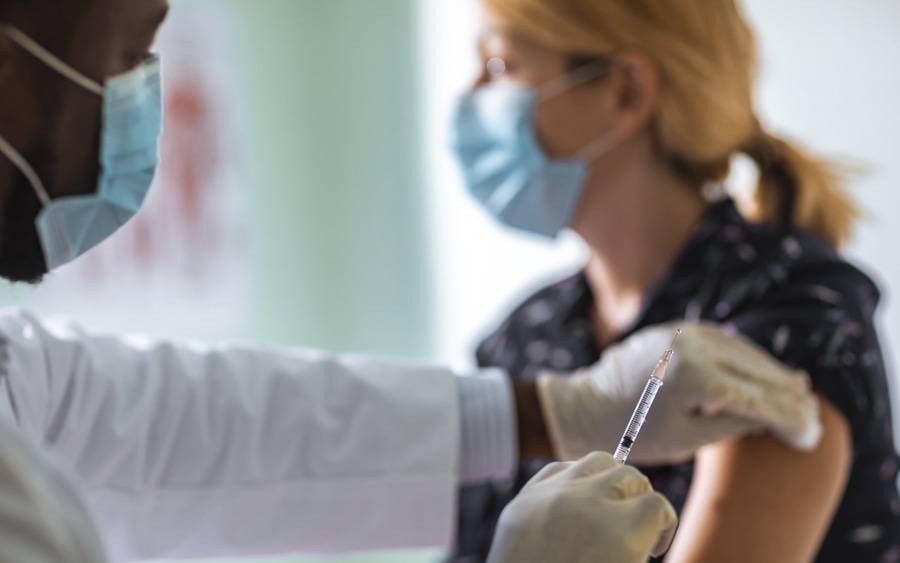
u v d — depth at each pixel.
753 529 1.67
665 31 1.99
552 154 2.11
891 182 3.00
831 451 1.71
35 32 1.20
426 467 1.72
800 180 2.02
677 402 1.59
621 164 2.08
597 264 2.15
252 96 4.52
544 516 1.05
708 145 2.02
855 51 3.07
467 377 1.79
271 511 1.70
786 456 1.68
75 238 1.35
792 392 1.64
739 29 2.03
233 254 4.46
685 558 1.70
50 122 1.23
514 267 3.95
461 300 4.19
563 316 2.19
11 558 0.73
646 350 1.67
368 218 4.54
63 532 0.78
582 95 2.07
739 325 1.82
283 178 4.58
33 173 1.24
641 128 2.07
